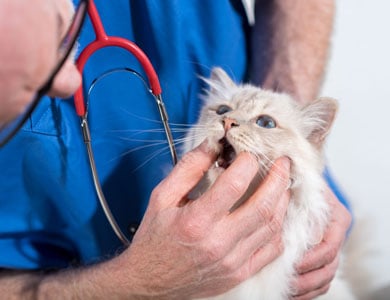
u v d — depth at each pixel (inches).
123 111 42.1
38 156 37.1
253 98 39.2
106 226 40.9
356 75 64.8
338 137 65.6
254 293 38.3
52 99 37.2
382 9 63.1
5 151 35.7
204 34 46.7
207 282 32.6
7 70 15.5
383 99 64.6
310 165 38.2
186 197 32.3
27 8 15.3
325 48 52.9
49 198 38.3
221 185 28.9
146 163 42.5
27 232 38.2
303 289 41.9
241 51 51.1
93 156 36.3
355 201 64.7
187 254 30.1
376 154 65.3
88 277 35.5
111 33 42.6
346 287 51.7
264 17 52.9
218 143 34.2
